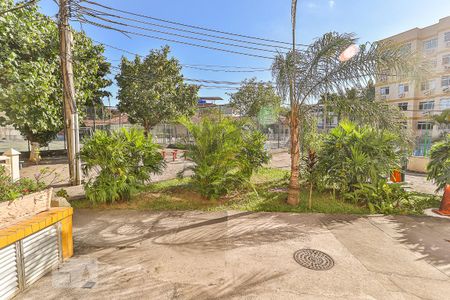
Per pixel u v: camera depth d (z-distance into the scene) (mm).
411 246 3861
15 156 7336
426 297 2617
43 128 7641
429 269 3191
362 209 5750
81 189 7203
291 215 5277
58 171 10430
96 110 17578
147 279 2824
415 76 5020
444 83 27578
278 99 6199
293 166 5965
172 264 3174
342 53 5098
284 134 24312
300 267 3166
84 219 4812
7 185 2826
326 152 7016
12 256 2404
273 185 8227
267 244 3828
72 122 7609
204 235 4125
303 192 7285
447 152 6527
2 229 2475
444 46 27562
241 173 6953
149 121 20141
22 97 6047
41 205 3037
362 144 6652
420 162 11648
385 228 4602
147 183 7973
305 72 5379
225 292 2621
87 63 11094
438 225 4793
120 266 3096
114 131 6293
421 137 15461
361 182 6289
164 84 19938
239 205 5941
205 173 6008
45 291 2543
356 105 5277
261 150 9031
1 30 5527
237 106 22734
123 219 4848
